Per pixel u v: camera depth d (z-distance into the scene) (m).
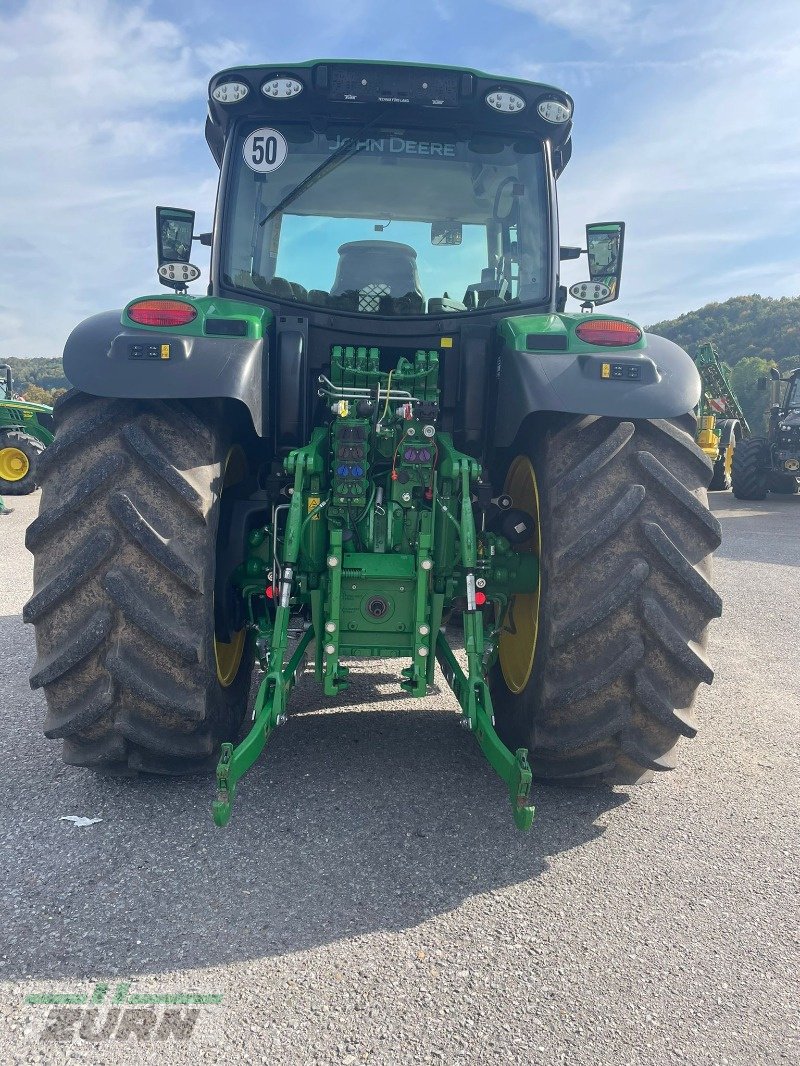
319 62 3.11
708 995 1.82
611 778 2.74
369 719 3.48
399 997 1.78
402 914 2.09
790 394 16.09
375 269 3.23
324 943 1.97
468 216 3.29
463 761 3.06
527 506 3.04
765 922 2.11
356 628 2.74
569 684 2.49
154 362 2.48
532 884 2.26
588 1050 1.64
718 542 2.56
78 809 2.63
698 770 3.11
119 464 2.43
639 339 2.64
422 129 3.26
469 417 3.13
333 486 2.75
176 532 2.44
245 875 2.26
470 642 2.62
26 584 6.31
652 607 2.45
